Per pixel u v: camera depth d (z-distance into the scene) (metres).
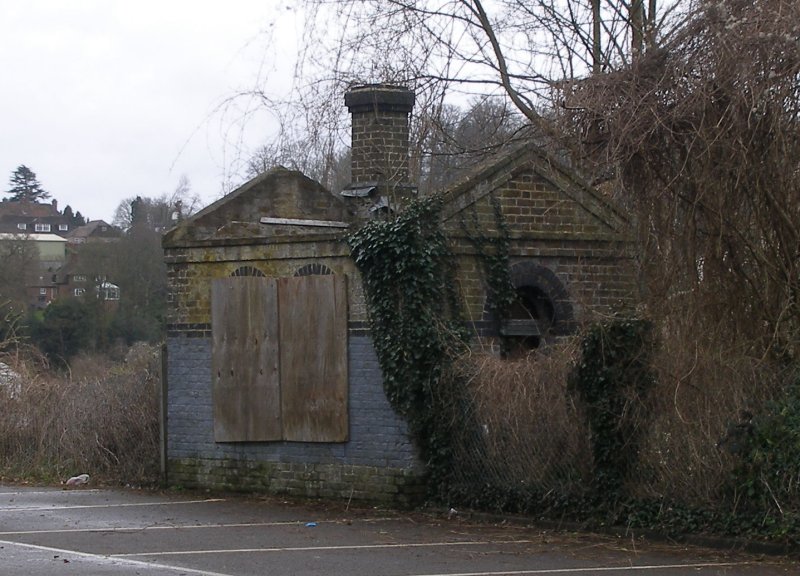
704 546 11.65
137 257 42.75
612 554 11.35
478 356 14.25
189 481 16.80
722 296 12.32
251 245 16.20
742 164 11.51
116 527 13.64
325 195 17.92
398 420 14.71
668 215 12.33
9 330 28.36
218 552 11.69
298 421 15.62
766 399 11.77
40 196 105.44
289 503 15.48
